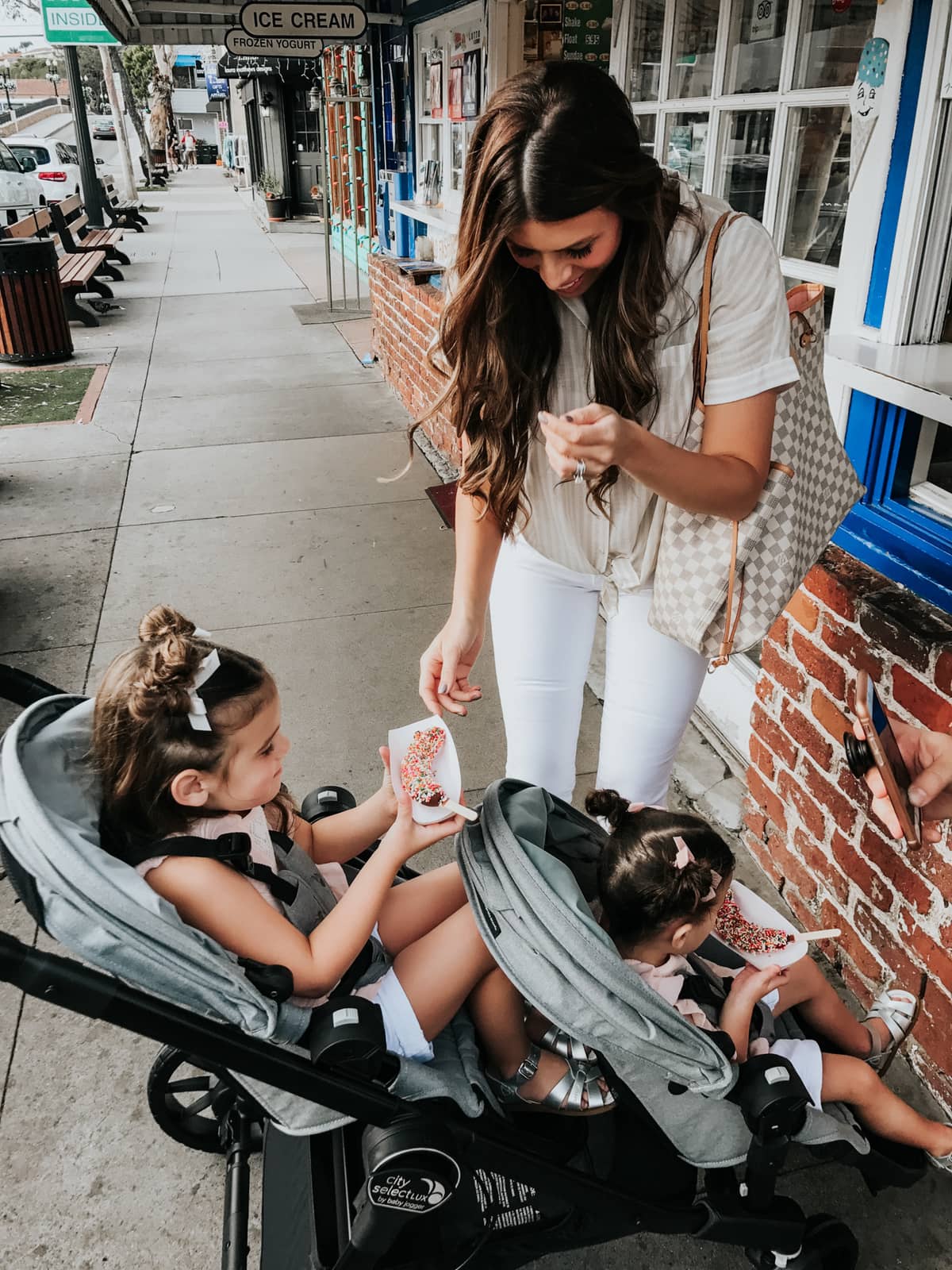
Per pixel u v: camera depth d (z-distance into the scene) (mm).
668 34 3449
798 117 2822
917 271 2367
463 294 1582
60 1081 2344
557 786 2373
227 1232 1829
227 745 1529
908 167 2303
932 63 2172
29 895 1386
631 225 1512
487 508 1956
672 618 1867
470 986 1738
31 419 7387
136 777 1517
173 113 50875
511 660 2225
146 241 17375
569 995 1568
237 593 4672
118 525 5457
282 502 5730
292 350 9320
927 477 2473
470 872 1699
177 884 1534
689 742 3512
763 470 1644
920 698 2148
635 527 1889
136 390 8102
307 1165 1688
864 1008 2502
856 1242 1869
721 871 1723
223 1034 1377
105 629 4336
